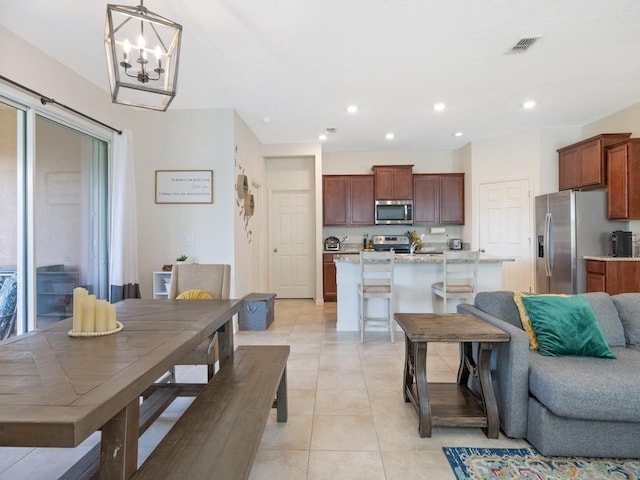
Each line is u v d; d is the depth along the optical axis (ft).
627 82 12.08
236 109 14.26
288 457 6.17
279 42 9.24
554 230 15.62
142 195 14.08
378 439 6.70
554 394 5.75
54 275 10.21
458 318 7.69
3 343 4.98
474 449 6.34
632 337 7.70
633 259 13.14
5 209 8.96
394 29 8.70
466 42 9.35
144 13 5.21
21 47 8.76
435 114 15.15
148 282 14.10
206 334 5.82
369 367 10.38
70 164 10.84
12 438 2.94
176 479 3.57
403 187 20.88
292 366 10.46
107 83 11.39
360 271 13.62
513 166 18.13
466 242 20.49
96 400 3.27
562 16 8.27
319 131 17.60
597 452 5.92
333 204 21.22
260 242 20.06
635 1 7.75
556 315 7.18
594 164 14.97
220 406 5.17
